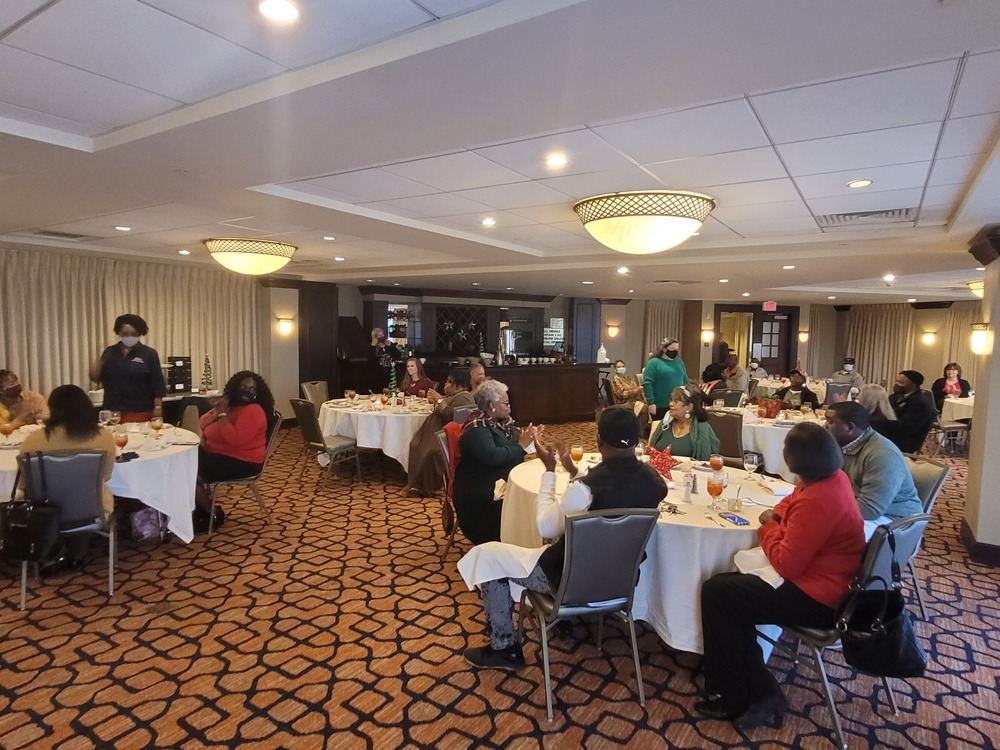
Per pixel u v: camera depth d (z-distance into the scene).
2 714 2.30
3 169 3.12
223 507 5.05
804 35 1.61
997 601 3.49
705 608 2.36
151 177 3.26
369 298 10.69
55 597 3.30
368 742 2.18
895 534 2.13
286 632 2.96
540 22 1.57
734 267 6.81
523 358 12.06
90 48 1.94
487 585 2.61
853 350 15.90
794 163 3.12
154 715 2.31
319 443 5.68
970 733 2.30
